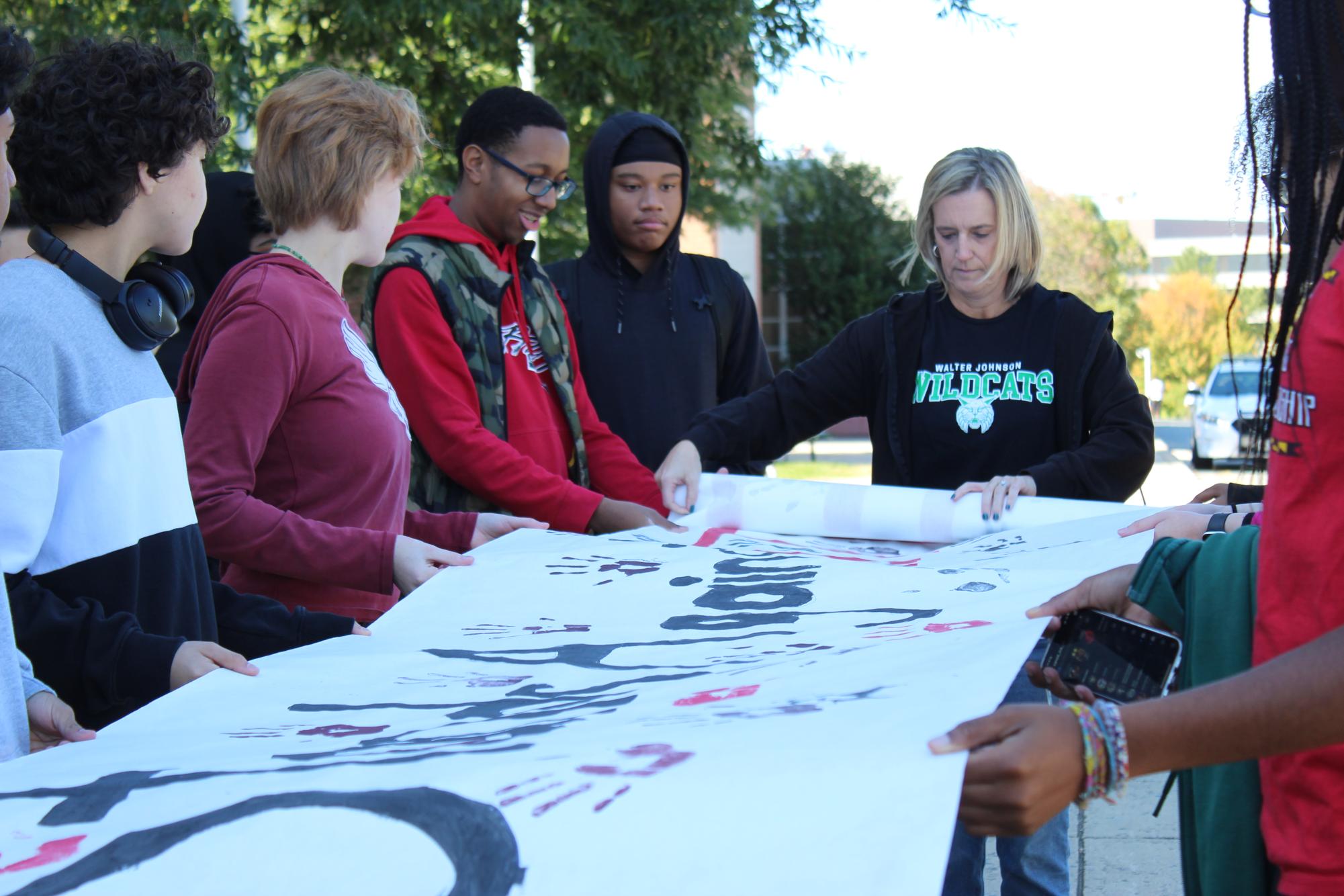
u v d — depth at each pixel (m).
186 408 2.32
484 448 2.81
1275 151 1.35
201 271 3.37
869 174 32.16
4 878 1.06
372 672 1.64
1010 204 2.86
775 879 0.94
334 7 7.50
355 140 2.32
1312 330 1.27
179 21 6.64
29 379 1.66
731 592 2.01
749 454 3.17
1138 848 3.44
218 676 1.62
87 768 1.30
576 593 2.04
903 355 3.05
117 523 1.76
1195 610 1.51
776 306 32.53
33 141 1.77
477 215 3.23
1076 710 1.10
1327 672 1.12
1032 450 2.95
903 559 2.36
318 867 1.03
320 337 2.23
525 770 1.08
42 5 6.73
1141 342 48.00
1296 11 1.29
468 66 8.23
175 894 1.04
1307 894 1.31
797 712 1.16
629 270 3.74
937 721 1.07
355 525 2.28
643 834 0.99
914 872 0.94
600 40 7.79
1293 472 1.31
